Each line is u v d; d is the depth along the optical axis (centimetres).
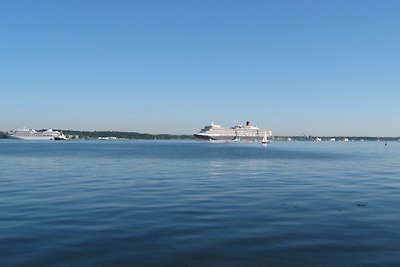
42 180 3966
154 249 1476
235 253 1431
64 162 6931
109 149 14425
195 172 4956
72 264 1315
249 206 2394
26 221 1948
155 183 3691
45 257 1383
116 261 1346
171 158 8325
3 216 2073
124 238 1622
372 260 1350
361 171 5162
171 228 1800
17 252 1437
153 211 2220
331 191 3108
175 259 1369
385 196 2828
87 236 1655
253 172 4978
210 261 1350
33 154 9962
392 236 1655
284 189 3231
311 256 1395
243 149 15162
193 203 2503
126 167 5800
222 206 2391
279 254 1419
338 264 1313
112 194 2917
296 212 2195
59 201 2577
